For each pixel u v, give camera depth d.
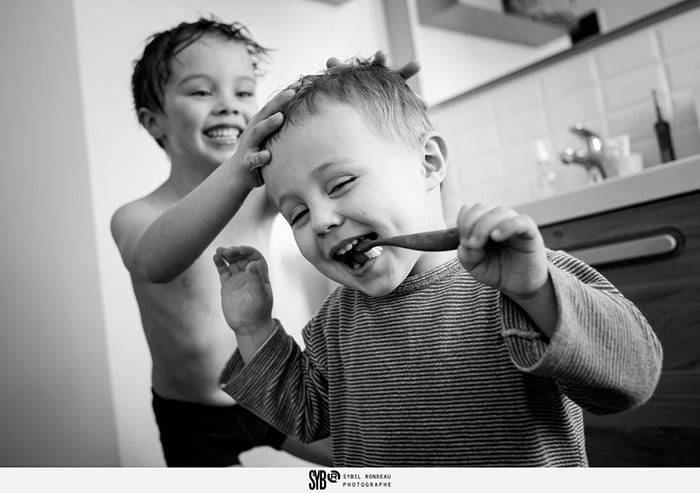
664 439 0.98
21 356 1.37
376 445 0.68
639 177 1.02
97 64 1.41
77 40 1.40
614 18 1.52
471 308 0.64
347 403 0.72
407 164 0.64
